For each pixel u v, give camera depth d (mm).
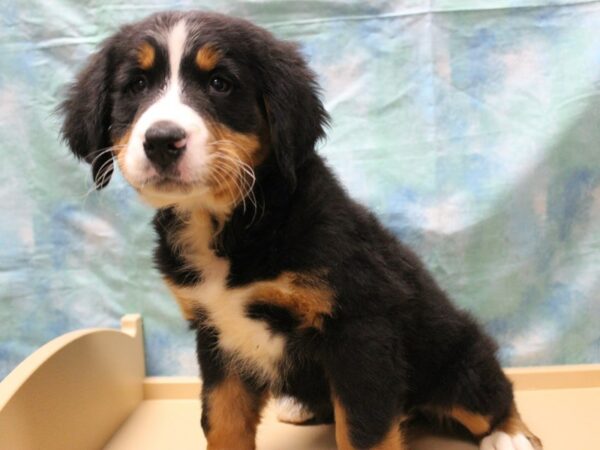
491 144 525
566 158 521
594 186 521
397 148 530
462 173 529
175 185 322
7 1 518
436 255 537
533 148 521
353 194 532
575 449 419
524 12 511
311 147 363
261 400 420
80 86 392
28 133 532
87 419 425
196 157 319
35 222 544
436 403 423
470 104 523
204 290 370
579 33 508
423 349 404
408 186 532
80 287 554
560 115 516
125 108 355
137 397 522
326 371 366
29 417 354
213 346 402
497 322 542
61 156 535
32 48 522
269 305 357
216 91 343
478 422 418
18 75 525
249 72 351
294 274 342
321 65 523
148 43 349
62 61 523
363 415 348
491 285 538
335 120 528
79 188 541
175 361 559
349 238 357
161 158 313
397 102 526
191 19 356
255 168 355
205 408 409
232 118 342
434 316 408
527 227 531
